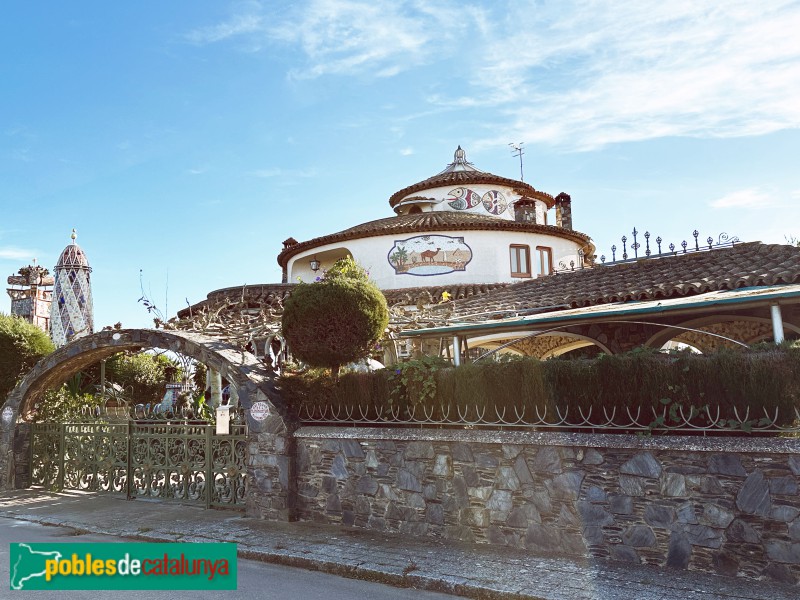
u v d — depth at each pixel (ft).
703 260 49.57
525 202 87.81
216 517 34.37
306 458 32.89
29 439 48.24
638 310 28.02
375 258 80.59
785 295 24.22
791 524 20.11
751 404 21.16
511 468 25.89
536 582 21.30
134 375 77.92
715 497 21.47
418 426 29.09
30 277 127.54
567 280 56.13
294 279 93.66
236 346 39.68
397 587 22.66
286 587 22.81
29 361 58.54
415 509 28.55
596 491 23.76
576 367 24.71
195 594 22.06
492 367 26.76
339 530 30.14
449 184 97.04
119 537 31.40
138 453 42.04
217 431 37.96
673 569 21.89
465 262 78.79
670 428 22.52
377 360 44.93
